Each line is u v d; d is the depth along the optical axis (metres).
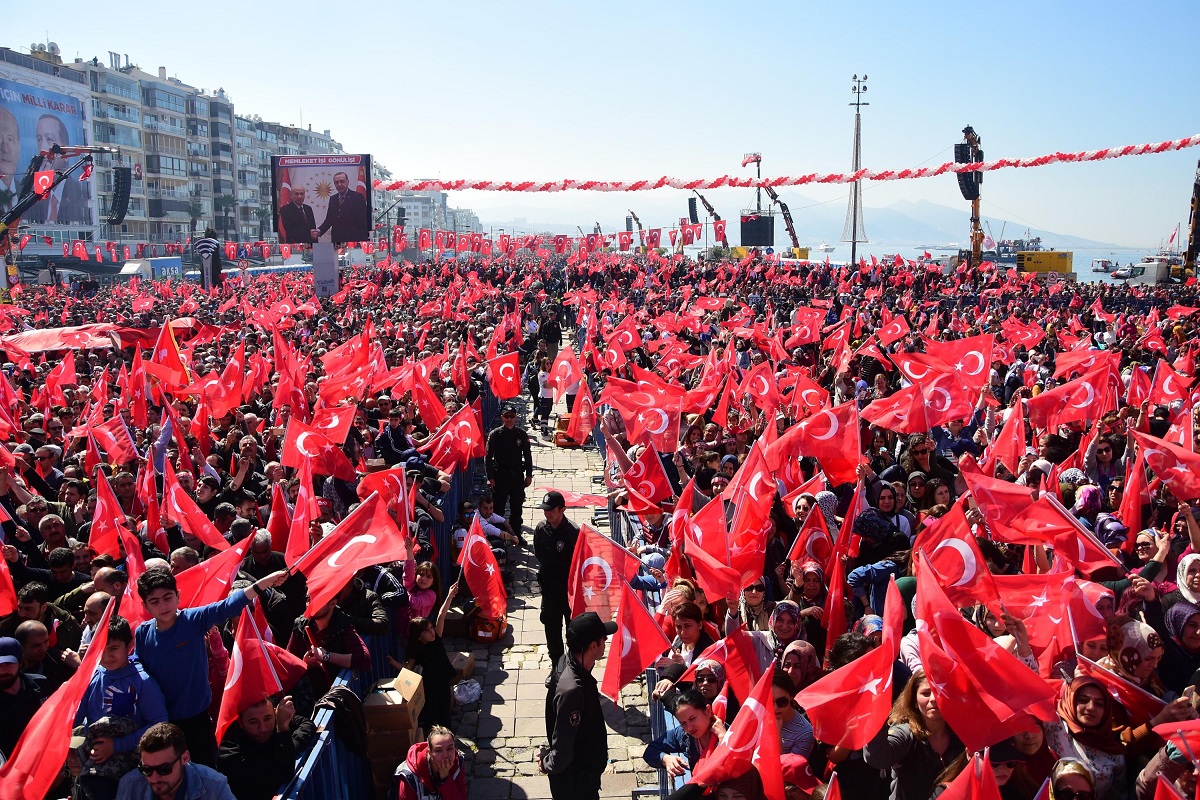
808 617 7.07
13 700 6.23
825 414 9.70
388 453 13.30
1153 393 13.16
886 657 5.31
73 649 7.57
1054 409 13.17
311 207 42.91
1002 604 6.56
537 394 23.05
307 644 7.52
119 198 49.56
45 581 8.55
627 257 92.81
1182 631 6.62
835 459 9.66
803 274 55.81
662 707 7.36
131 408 14.80
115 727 5.47
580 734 6.47
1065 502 10.01
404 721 7.55
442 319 28.47
